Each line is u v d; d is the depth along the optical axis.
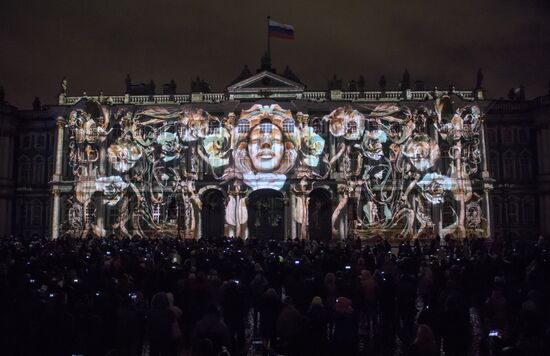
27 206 80.56
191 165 72.25
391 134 72.44
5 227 78.81
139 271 25.16
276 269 25.95
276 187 71.94
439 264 28.62
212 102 73.62
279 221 75.56
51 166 80.88
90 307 15.74
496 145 79.81
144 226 71.75
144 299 19.56
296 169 72.00
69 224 71.94
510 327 17.56
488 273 25.22
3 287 17.66
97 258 30.11
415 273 28.17
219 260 27.78
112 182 71.75
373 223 70.62
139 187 72.19
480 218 72.38
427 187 70.75
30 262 26.02
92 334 14.79
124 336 16.06
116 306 16.78
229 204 71.69
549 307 17.47
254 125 73.00
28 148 81.50
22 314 15.74
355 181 71.94
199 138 72.56
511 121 80.12
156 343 15.21
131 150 71.94
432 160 71.25
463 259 28.92
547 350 12.32
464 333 16.14
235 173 71.94
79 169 72.44
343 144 72.56
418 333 13.21
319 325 15.68
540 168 78.38
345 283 20.25
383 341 22.52
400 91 77.69
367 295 22.34
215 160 72.19
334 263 27.92
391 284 22.38
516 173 79.44
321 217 75.06
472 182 73.06
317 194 75.31
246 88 76.00
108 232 72.12
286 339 15.59
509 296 18.77
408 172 71.38
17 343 14.98
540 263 25.14
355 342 15.84
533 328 13.05
